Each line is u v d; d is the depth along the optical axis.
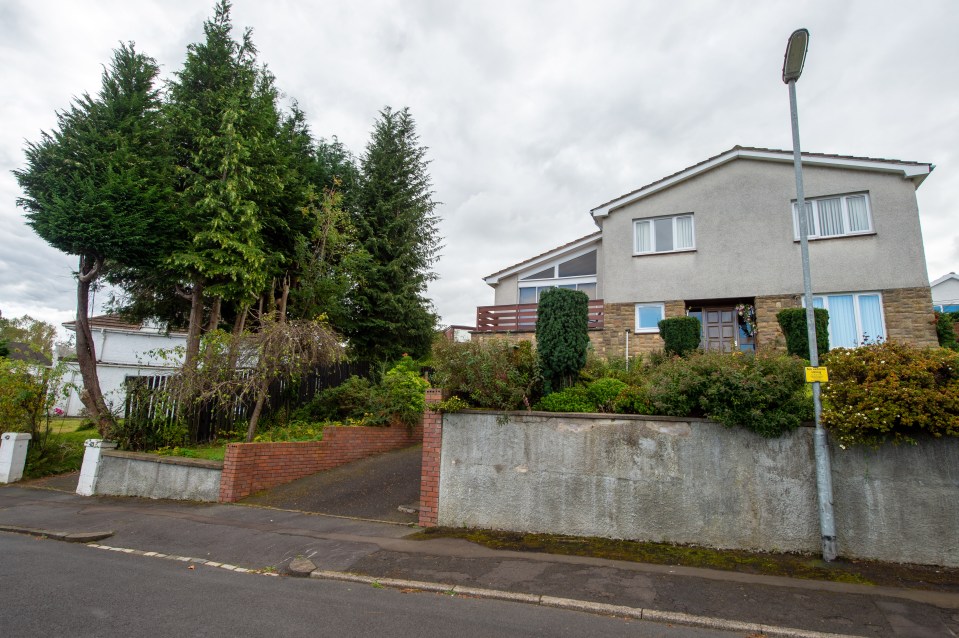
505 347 8.50
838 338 13.43
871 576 5.55
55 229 11.08
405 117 22.78
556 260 19.05
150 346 25.12
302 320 12.16
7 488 11.08
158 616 4.69
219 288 12.65
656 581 5.53
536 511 7.32
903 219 13.24
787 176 14.59
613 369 10.38
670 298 15.27
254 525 7.94
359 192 20.98
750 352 7.60
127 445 11.04
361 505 8.92
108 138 11.94
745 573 5.71
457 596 5.36
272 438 11.07
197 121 13.23
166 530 7.80
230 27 14.56
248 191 13.23
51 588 5.41
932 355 6.09
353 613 4.85
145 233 11.85
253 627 4.47
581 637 4.40
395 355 20.09
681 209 15.62
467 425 7.85
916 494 5.93
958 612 4.72
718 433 6.68
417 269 21.94
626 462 6.99
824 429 6.19
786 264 14.17
